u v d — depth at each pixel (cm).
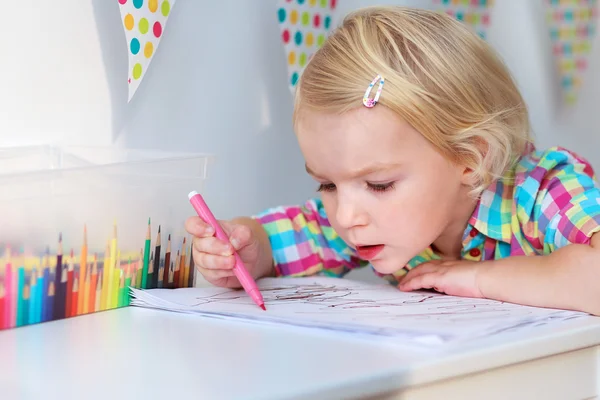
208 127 124
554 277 84
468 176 100
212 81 124
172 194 95
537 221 102
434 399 60
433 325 69
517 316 76
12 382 56
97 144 108
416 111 93
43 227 80
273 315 76
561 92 169
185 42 119
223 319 79
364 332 67
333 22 139
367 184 94
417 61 96
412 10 106
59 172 81
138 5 105
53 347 67
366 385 55
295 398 52
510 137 105
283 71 136
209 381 55
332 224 101
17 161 96
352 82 93
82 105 106
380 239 95
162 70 116
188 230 94
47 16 101
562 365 71
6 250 77
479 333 65
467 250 111
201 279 108
